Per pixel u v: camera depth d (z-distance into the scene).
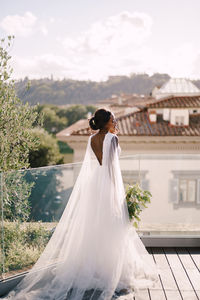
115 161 3.43
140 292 3.28
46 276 3.47
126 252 3.41
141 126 16.33
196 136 15.16
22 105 4.09
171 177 4.57
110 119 3.44
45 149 34.56
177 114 16.64
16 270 3.48
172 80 21.16
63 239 3.54
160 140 15.22
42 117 4.31
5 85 3.94
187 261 3.99
